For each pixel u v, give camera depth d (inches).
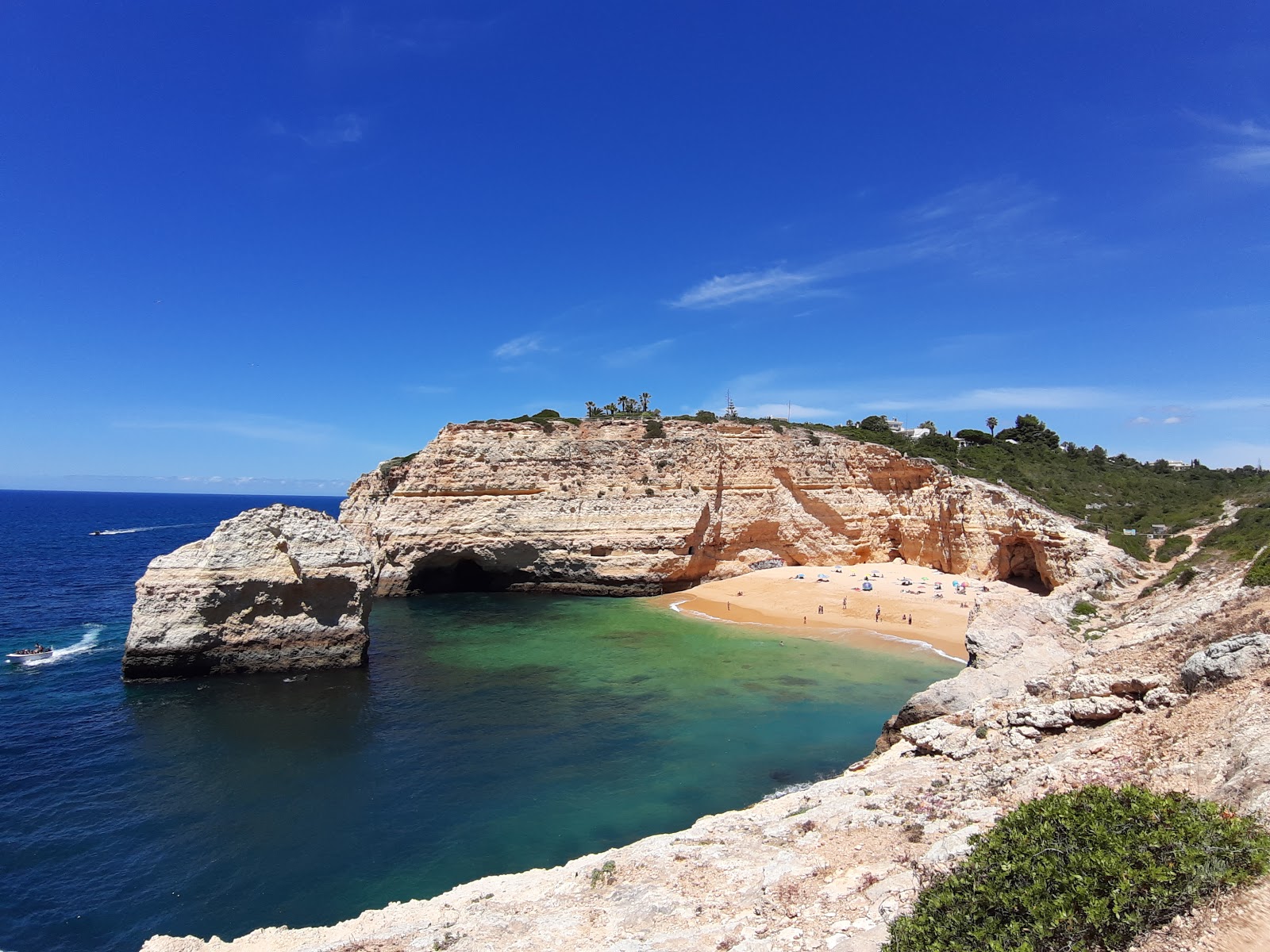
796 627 2281.0
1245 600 789.2
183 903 820.6
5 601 2822.3
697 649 2010.3
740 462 3164.4
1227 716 556.4
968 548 2810.0
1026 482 3142.2
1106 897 329.1
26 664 1865.2
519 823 999.0
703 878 628.1
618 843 944.3
